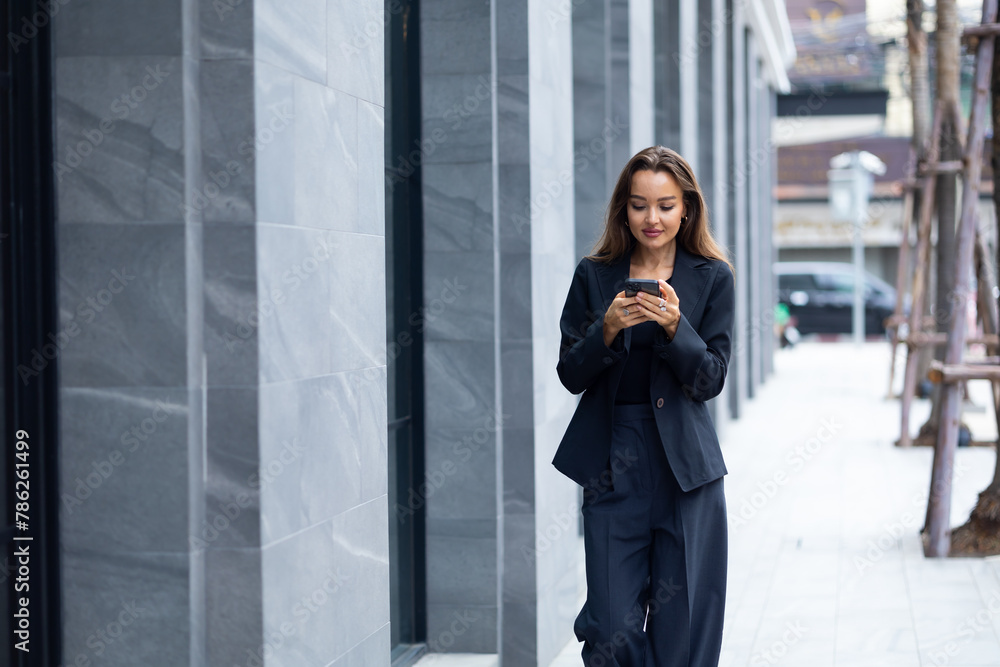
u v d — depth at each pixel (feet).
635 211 10.69
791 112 109.81
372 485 11.43
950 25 37.09
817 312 95.35
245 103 9.13
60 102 9.23
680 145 32.22
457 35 15.75
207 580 9.31
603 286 11.17
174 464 9.18
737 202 47.67
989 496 23.76
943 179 39.42
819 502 29.40
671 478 10.81
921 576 21.59
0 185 9.29
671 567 10.85
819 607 19.45
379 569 11.63
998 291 32.86
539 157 16.47
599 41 23.15
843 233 108.17
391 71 15.48
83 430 9.28
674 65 32.12
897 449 38.52
